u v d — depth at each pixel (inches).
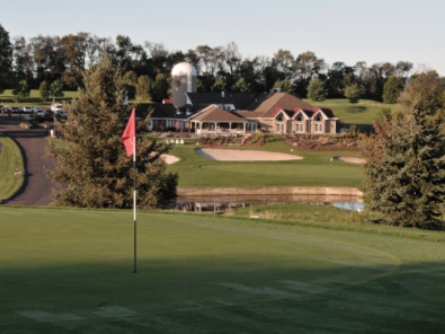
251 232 859.4
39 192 2095.2
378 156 1646.2
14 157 2758.4
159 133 4067.4
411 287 509.0
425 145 1267.2
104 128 1630.2
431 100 4037.9
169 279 514.6
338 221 1316.4
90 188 1620.3
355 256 671.8
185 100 5073.8
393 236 885.8
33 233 765.9
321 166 3026.6
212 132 4060.0
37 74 7805.1
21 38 7682.1
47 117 4212.6
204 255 645.3
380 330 379.6
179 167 2805.1
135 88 6363.2
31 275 514.3
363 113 6166.3
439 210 1284.4
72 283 486.9
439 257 679.1
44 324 367.9
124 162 1616.6
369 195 1581.0
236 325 379.9
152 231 824.9
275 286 498.6
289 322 390.6
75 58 7504.9
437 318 409.7
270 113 4507.9
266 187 2316.7
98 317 387.2
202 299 444.8
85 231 797.2
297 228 936.3
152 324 375.2
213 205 2010.3
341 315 411.5
